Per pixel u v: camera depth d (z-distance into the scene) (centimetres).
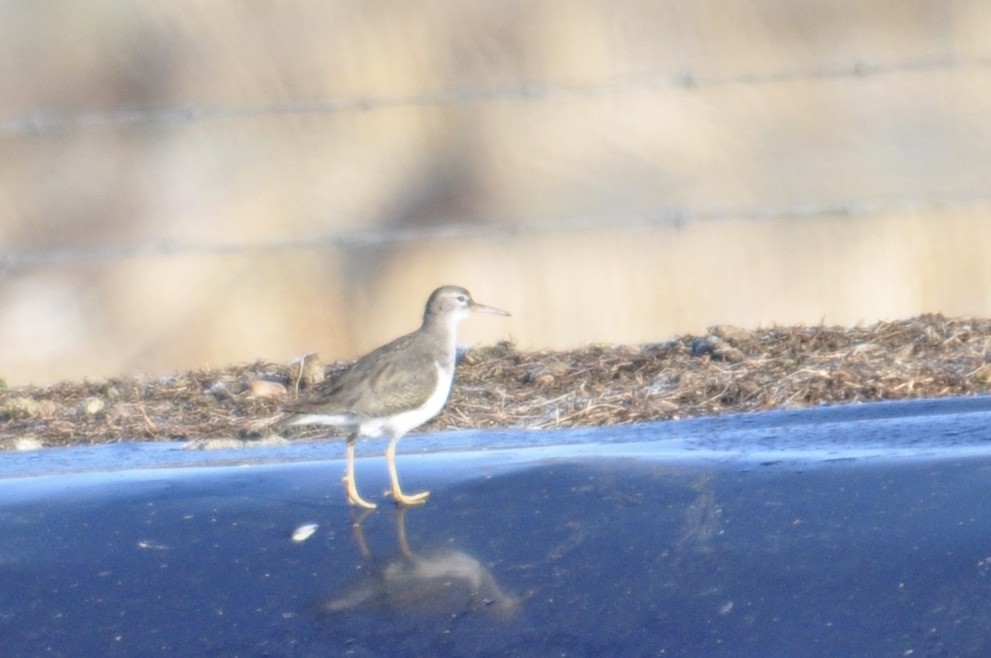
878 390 1150
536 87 1825
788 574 664
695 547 693
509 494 784
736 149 2123
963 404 1012
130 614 678
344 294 1869
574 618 650
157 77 2247
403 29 2217
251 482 848
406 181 2131
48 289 1956
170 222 2122
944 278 1734
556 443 975
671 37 2223
